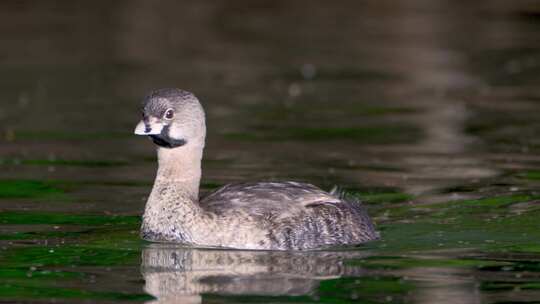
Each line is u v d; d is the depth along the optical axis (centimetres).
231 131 2397
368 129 2422
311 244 1492
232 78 3112
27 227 1609
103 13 4200
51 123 2477
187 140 1535
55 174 1977
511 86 2975
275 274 1362
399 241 1530
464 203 1752
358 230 1537
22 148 2209
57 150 2194
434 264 1412
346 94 2880
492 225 1611
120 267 1399
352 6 4497
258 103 2750
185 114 1536
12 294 1283
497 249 1482
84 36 3753
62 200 1784
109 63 3316
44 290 1300
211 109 2664
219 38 3812
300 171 2005
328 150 2198
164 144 1536
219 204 1512
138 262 1420
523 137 2316
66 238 1548
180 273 1367
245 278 1345
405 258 1440
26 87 2934
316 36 3856
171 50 3572
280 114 2606
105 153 2170
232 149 2206
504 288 1306
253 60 3422
